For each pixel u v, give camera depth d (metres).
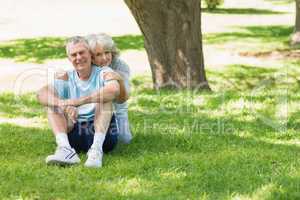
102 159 6.51
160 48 11.60
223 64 15.59
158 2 11.37
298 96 10.45
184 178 5.84
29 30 23.20
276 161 6.39
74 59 6.52
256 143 7.30
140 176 5.93
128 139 7.21
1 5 32.81
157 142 7.28
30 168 6.14
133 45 18.95
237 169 6.11
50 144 7.22
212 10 31.81
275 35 21.72
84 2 35.84
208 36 21.45
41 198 5.33
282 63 15.60
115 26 24.62
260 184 5.63
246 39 20.61
